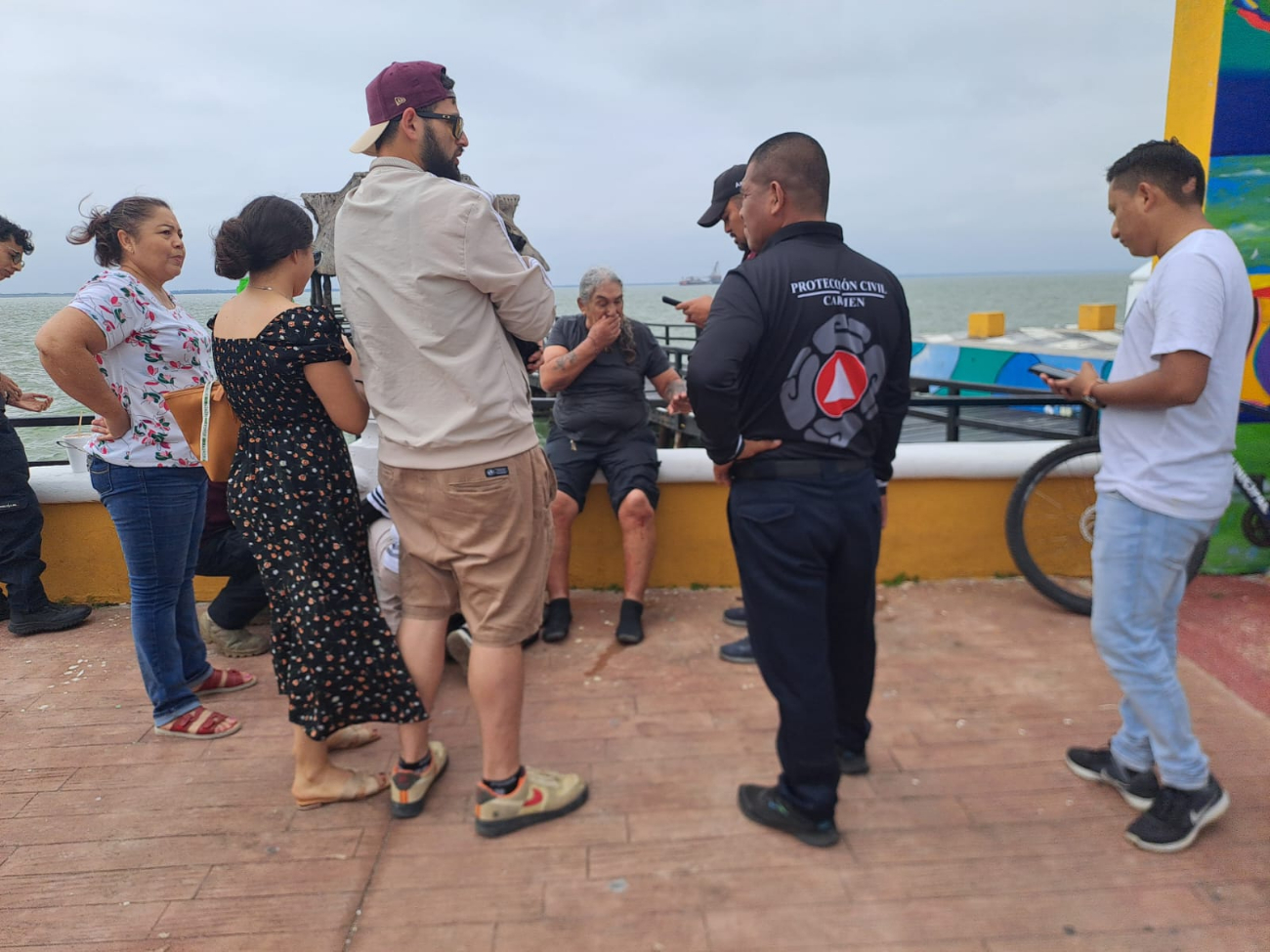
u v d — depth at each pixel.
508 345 2.22
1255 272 3.66
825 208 2.18
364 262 2.12
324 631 2.30
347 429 2.32
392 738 2.96
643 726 2.93
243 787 2.66
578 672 3.37
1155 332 2.10
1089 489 3.89
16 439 3.76
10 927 2.07
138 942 2.01
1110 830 2.31
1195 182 2.14
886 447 2.39
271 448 2.29
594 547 4.19
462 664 3.41
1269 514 3.75
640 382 3.97
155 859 2.31
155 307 2.80
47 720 3.11
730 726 2.92
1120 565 2.21
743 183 2.23
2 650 3.71
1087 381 2.23
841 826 2.36
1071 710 2.96
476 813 2.39
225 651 3.63
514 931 2.00
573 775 2.50
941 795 2.49
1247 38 3.50
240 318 2.26
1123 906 2.03
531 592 2.31
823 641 2.18
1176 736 2.21
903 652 3.43
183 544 2.92
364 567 2.41
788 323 2.03
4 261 3.52
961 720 2.91
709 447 2.09
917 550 4.12
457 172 2.26
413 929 2.02
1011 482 4.07
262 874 2.24
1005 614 3.77
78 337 2.56
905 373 2.28
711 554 4.18
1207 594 3.81
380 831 2.41
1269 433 3.80
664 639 3.65
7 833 2.45
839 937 1.95
